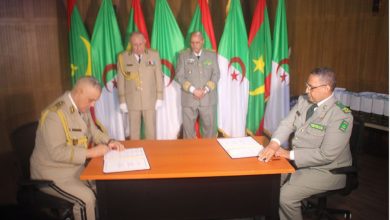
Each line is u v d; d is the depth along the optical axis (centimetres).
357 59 373
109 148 205
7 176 278
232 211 202
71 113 195
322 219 249
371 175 320
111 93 330
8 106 279
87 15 350
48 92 317
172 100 344
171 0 358
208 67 318
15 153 194
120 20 356
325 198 239
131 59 316
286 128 218
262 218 238
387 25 342
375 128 336
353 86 383
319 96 201
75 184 200
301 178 210
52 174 197
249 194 199
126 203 196
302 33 388
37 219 248
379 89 359
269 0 375
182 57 318
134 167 179
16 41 282
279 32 331
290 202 207
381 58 352
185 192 197
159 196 196
